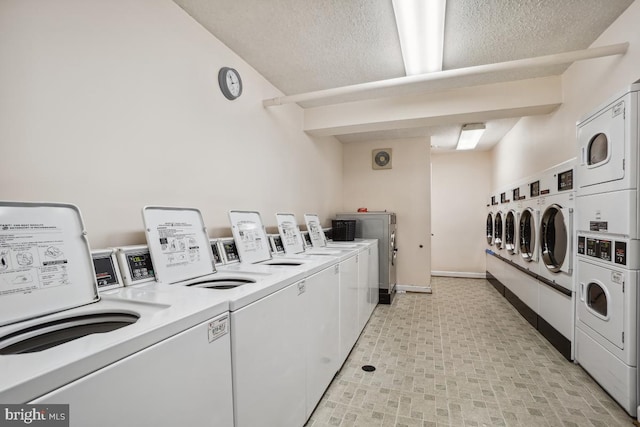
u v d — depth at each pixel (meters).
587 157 2.15
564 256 2.58
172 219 1.62
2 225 0.93
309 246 3.23
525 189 3.58
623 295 1.77
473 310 3.90
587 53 1.99
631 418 1.72
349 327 2.57
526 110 2.97
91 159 1.38
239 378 1.07
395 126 3.51
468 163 6.05
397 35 2.21
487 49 2.39
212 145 2.14
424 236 4.91
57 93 1.25
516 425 1.68
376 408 1.84
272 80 2.91
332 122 3.53
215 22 2.04
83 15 1.35
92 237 1.38
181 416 0.83
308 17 2.00
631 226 1.72
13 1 1.11
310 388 1.72
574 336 2.40
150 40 1.68
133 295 1.11
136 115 1.59
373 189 5.16
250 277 1.51
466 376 2.22
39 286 0.97
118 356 0.67
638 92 1.69
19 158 1.13
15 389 0.50
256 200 2.66
